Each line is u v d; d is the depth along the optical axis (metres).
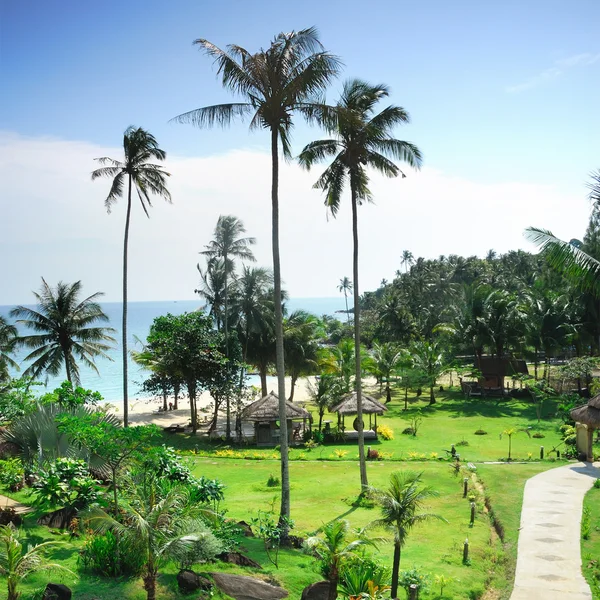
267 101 20.50
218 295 54.16
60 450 17.98
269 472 31.70
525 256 116.25
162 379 47.78
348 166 26.75
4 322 48.12
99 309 47.75
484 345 63.41
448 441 41.91
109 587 12.60
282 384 21.02
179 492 14.51
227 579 13.58
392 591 15.23
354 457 36.22
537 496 25.28
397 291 111.31
